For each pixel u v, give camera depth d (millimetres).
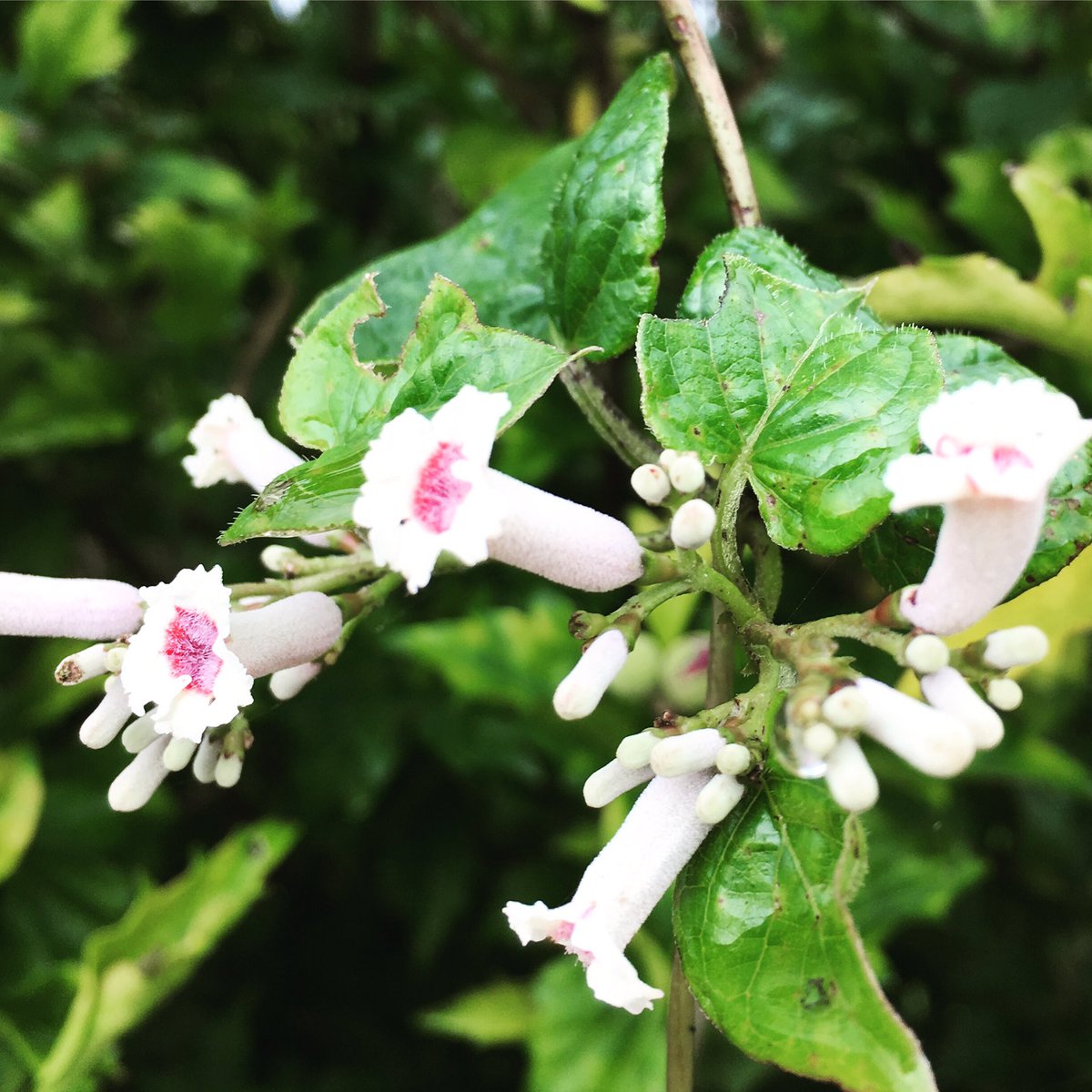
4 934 113
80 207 143
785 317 58
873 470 52
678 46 68
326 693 132
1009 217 115
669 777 53
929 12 144
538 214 79
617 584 54
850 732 47
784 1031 50
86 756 122
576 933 50
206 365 150
